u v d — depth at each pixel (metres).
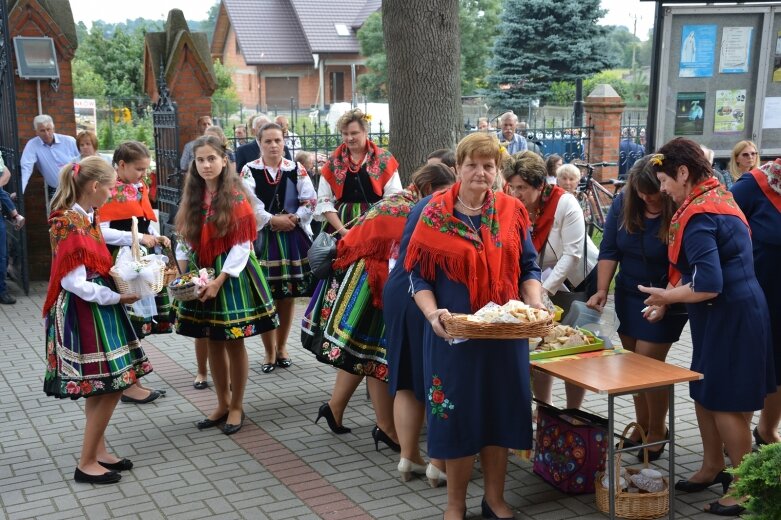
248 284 5.29
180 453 5.14
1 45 9.75
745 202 4.68
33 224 10.28
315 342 5.12
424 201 4.12
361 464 4.94
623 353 4.42
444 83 7.82
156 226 9.50
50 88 10.37
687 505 4.29
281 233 6.54
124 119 28.27
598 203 11.65
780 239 4.55
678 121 7.45
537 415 4.69
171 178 10.66
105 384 4.50
